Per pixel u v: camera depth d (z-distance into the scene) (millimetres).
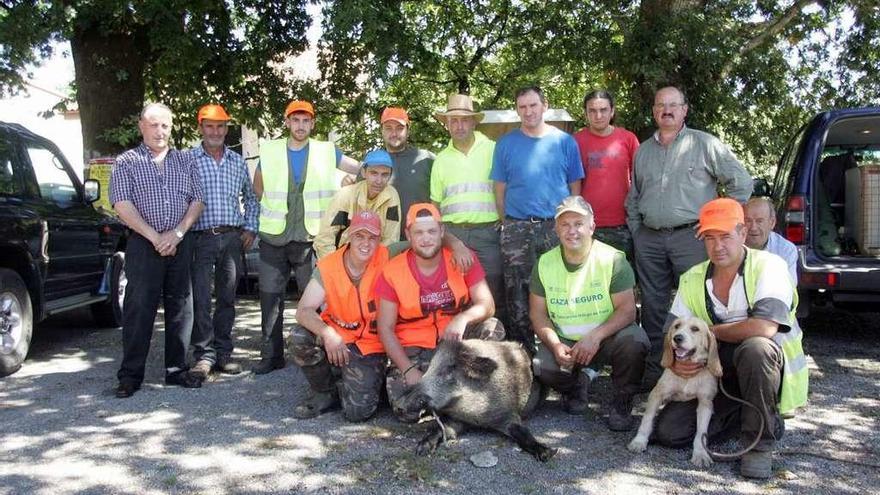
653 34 9273
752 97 11195
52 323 8195
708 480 3645
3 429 4488
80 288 7020
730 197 5121
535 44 11992
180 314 5484
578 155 5445
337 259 4656
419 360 4539
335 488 3582
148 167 5250
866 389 5234
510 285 5387
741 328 3830
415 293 4496
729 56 9555
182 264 5441
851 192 6656
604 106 5559
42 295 6230
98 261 7355
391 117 5816
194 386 5449
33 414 4789
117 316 7906
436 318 4590
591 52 10797
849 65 11914
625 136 5715
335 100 12594
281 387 5430
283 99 12336
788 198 6285
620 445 4145
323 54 12203
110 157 10242
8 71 10039
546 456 3887
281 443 4203
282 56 12273
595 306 4492
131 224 5133
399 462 3877
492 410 4109
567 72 12172
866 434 4305
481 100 14539
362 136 14414
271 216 5840
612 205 5656
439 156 5684
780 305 3787
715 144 5117
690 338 3787
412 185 5902
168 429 4473
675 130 5199
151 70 12039
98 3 9898
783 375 3756
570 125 8633
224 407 4922
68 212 6828
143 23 10641
